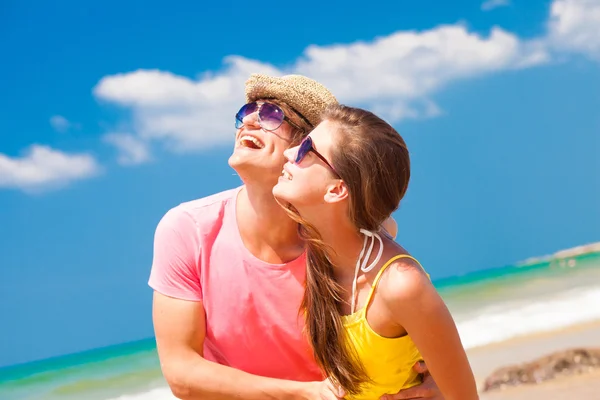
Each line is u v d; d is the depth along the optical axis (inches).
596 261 835.4
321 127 120.8
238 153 127.0
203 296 133.6
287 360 136.5
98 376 615.8
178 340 131.5
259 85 131.3
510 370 321.4
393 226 157.4
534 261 925.2
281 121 126.0
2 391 628.7
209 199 138.9
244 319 132.7
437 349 117.7
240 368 137.6
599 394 284.0
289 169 120.2
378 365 122.2
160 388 557.0
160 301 132.4
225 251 132.5
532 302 580.1
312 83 134.8
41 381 628.1
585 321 482.0
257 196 129.5
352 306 121.9
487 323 510.9
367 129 118.7
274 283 131.3
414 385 128.1
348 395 126.0
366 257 119.6
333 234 121.4
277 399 128.6
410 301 115.3
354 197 117.8
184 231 133.9
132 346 681.0
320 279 124.3
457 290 733.9
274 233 130.6
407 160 124.2
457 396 121.1
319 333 124.5
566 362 320.5
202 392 129.3
